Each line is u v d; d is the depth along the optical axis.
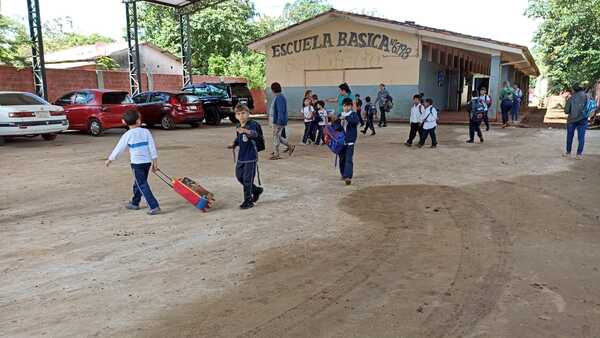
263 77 34.00
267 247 5.20
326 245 5.25
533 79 54.62
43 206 7.00
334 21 22.94
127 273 4.54
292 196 7.52
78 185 8.38
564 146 12.80
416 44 21.25
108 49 34.12
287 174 9.30
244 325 3.54
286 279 4.36
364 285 4.21
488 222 6.05
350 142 8.26
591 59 25.55
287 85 24.62
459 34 19.92
